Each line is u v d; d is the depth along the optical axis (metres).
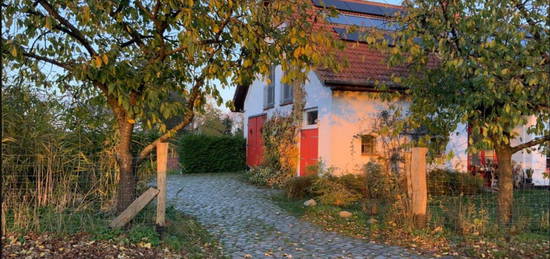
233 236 7.16
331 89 12.05
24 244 5.31
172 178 16.36
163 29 6.82
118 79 5.95
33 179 6.18
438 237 6.63
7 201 5.83
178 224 7.10
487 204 8.75
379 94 8.78
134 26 7.16
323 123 12.66
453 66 6.38
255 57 6.95
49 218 5.81
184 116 6.86
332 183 10.16
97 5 5.76
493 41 6.18
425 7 7.13
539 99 6.07
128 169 6.55
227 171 19.19
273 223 8.25
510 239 6.50
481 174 12.97
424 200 7.07
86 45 6.35
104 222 6.12
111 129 6.99
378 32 7.38
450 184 11.12
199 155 18.69
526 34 6.65
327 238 7.07
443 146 7.56
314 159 13.17
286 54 6.84
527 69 5.94
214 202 10.69
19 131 6.26
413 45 6.87
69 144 6.59
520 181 12.77
